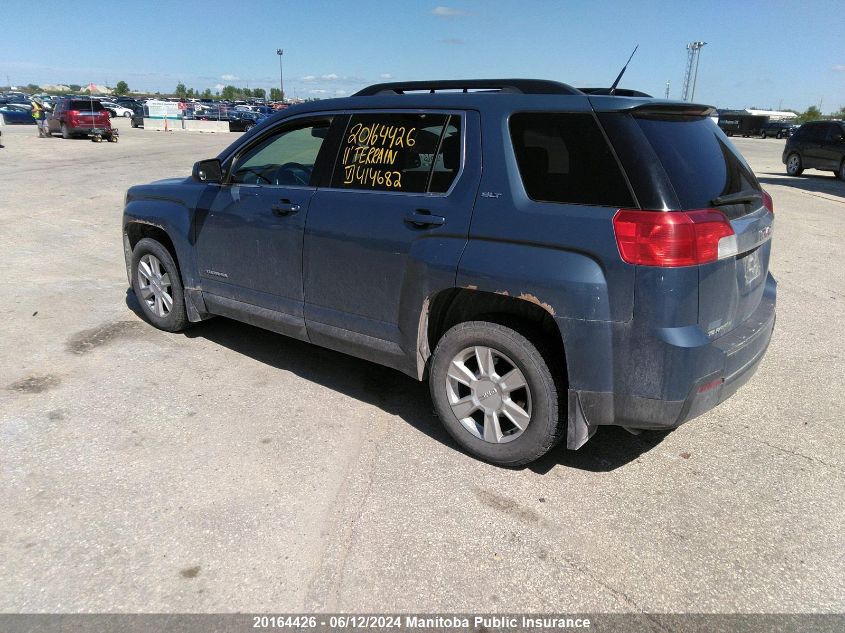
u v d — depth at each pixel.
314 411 3.95
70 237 8.70
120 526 2.81
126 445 3.47
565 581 2.58
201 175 4.31
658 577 2.62
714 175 3.08
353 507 3.01
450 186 3.28
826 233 10.36
